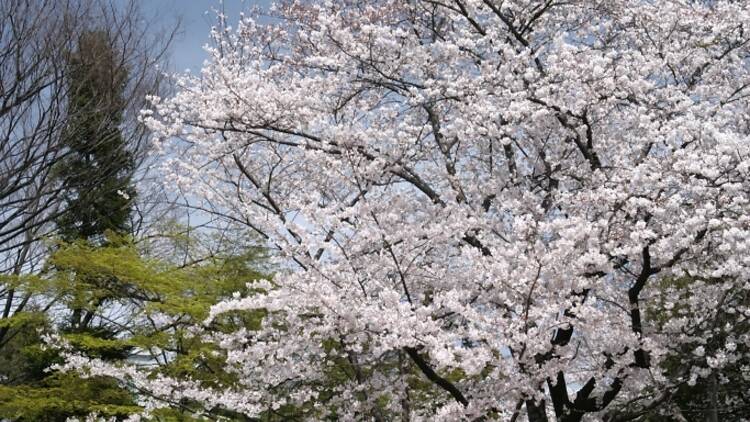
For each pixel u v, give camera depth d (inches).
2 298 523.5
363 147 266.4
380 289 238.1
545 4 302.2
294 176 339.6
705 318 278.1
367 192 279.4
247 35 382.9
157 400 295.6
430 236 244.4
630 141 294.0
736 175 232.4
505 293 220.4
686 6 312.5
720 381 326.6
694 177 227.3
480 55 306.5
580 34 325.4
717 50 315.3
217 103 288.7
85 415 366.0
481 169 317.1
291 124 286.2
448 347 206.8
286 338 250.8
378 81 295.0
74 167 564.4
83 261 368.5
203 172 330.3
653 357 255.6
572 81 257.1
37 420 394.3
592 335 225.0
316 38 293.0
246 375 277.6
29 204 529.0
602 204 247.9
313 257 226.4
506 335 211.3
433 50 279.9
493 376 216.4
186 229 471.2
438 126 307.7
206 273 388.5
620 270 281.0
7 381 484.4
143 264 390.3
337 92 306.8
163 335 343.6
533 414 267.1
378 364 289.4
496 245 256.2
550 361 218.5
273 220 227.5
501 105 272.2
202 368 365.4
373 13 356.8
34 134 526.9
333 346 296.2
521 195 284.2
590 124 279.1
